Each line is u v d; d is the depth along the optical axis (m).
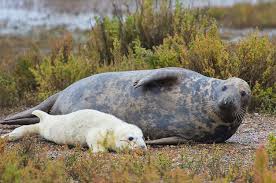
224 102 29.81
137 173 23.00
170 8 48.97
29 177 21.72
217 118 30.55
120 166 23.72
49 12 107.69
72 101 33.62
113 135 28.78
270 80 41.19
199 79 31.47
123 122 29.61
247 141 32.31
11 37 76.00
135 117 31.73
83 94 33.34
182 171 22.53
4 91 42.47
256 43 41.69
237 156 27.80
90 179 23.02
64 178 22.78
